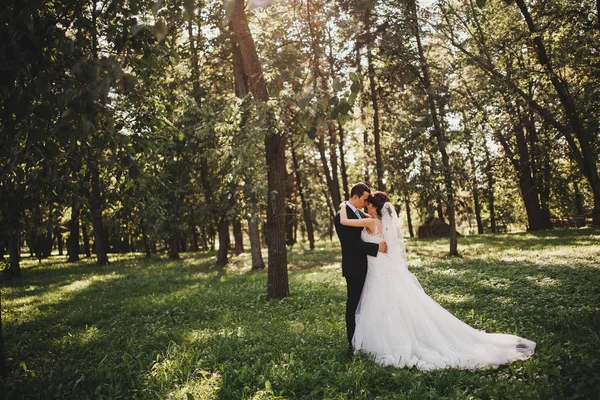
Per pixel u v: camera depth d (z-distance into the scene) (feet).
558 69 46.26
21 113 10.39
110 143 15.64
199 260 95.45
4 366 20.03
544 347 17.47
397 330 18.26
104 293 48.11
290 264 75.56
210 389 15.74
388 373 16.34
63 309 38.60
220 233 82.23
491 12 51.90
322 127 11.99
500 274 39.11
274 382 16.03
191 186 88.63
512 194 114.83
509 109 53.52
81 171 22.97
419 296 19.22
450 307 27.50
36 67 11.85
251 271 65.82
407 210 147.54
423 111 63.52
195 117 56.03
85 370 19.08
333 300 32.99
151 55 15.93
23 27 10.44
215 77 71.67
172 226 86.17
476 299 29.14
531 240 76.23
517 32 49.88
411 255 69.62
